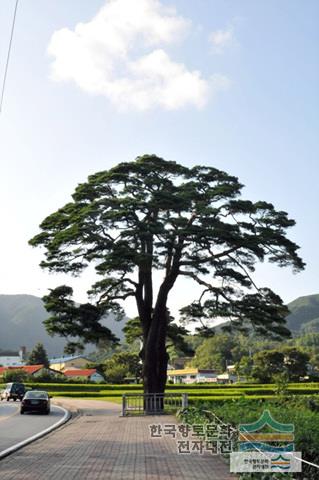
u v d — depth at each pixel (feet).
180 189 115.34
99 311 114.62
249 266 114.62
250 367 393.91
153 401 108.27
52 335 112.88
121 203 108.17
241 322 115.85
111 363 406.41
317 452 36.60
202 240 108.78
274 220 113.91
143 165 115.96
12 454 53.11
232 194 112.78
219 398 139.64
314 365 478.59
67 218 116.67
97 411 122.42
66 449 56.65
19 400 196.85
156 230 105.60
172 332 127.24
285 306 113.80
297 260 113.29
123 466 44.83
